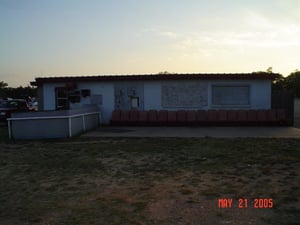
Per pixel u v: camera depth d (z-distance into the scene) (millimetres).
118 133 15188
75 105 20625
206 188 6164
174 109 19562
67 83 20266
